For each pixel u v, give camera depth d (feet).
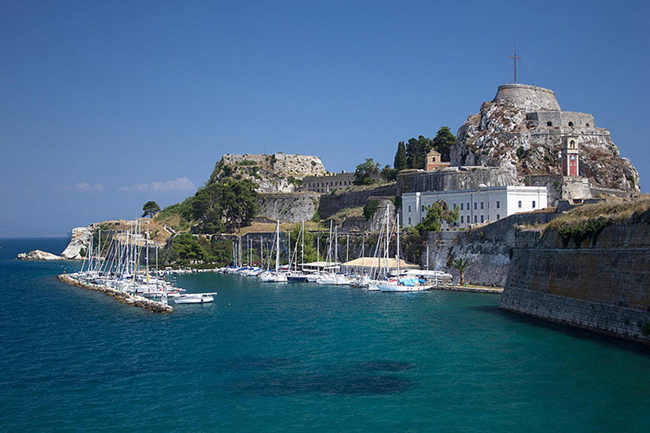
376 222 618.03
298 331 278.67
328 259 593.01
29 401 184.44
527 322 279.28
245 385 196.03
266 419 166.81
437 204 516.73
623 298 227.81
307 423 163.32
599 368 198.18
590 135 601.21
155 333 281.74
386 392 185.98
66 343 263.29
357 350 237.66
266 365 219.41
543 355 216.95
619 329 228.43
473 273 435.94
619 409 165.58
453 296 388.57
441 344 242.58
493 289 403.75
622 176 567.18
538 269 290.97
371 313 324.80
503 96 645.92
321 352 236.22
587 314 247.29
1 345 260.83
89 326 303.89
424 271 460.55
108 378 207.10
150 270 626.23
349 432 157.17
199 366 219.82
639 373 191.62
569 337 241.55
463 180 559.38
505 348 230.89
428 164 645.10
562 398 174.81
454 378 196.95
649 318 213.66
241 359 228.63
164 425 164.25
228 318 318.86
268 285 486.38
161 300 382.83
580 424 157.07
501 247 417.28
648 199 240.53
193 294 394.11
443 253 470.39
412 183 601.62
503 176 550.36
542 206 481.46
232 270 613.11
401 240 524.11
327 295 411.75
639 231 223.10
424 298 382.01
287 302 377.71
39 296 437.99
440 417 164.96
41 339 272.92
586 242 253.24
